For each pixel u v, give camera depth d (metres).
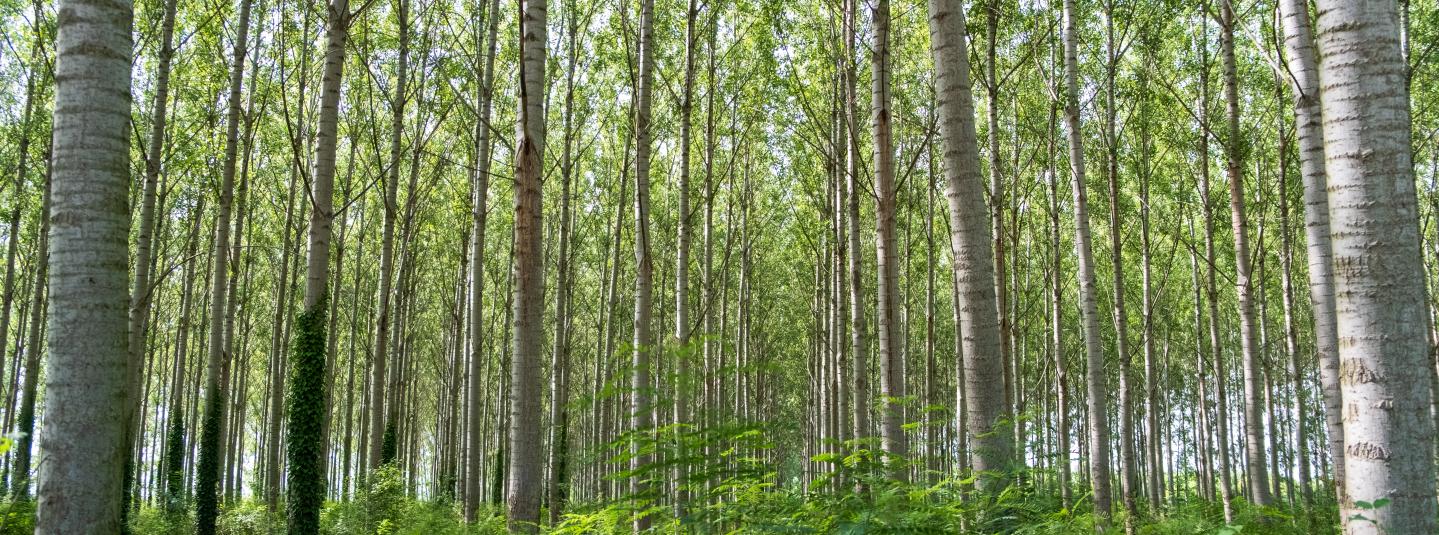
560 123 19.73
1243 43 14.18
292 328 28.55
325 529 18.03
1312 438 24.19
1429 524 3.43
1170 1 12.59
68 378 4.06
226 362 19.41
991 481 4.63
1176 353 31.52
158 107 13.08
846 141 14.14
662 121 17.12
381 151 20.70
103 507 4.08
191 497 22.22
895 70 15.21
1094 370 10.67
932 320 16.08
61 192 4.17
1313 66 7.20
